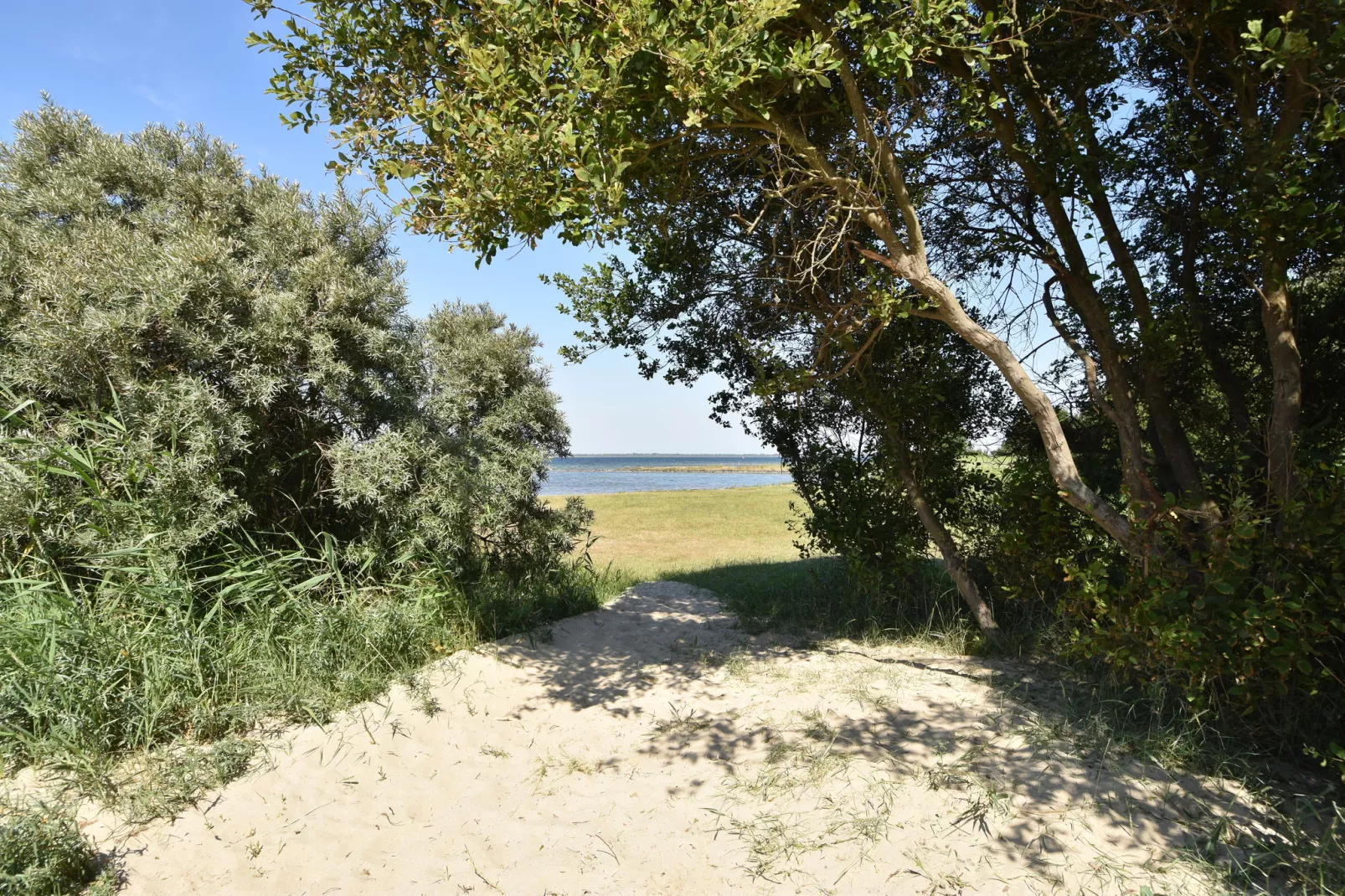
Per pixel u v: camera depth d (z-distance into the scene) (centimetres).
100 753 405
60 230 638
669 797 409
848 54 548
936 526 665
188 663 466
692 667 612
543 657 622
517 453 874
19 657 437
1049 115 600
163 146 729
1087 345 698
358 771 425
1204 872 323
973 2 545
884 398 662
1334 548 396
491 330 962
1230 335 624
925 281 488
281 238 675
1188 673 466
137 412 552
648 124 480
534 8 387
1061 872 324
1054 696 521
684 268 741
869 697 530
